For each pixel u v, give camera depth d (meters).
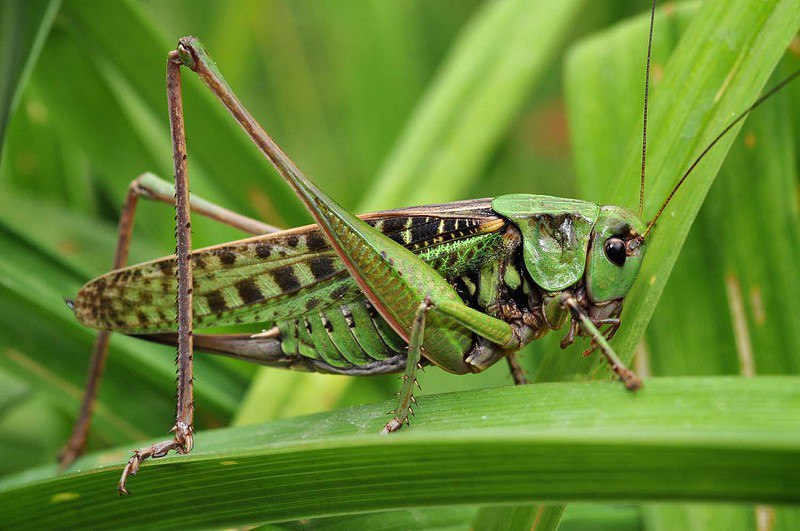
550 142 0.30
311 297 0.20
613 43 0.22
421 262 0.20
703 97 0.20
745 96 0.20
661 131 0.20
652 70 0.21
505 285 0.21
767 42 0.20
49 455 0.23
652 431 0.18
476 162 0.23
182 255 0.20
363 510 0.19
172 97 0.20
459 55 0.24
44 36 0.21
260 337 0.21
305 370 0.21
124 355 0.22
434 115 0.23
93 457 0.21
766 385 0.18
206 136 0.22
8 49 0.21
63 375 0.22
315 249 0.20
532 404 0.19
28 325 0.22
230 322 0.20
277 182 0.23
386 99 0.26
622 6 0.26
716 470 0.17
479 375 0.23
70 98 0.23
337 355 0.20
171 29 0.30
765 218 0.20
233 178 0.23
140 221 0.24
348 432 0.19
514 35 0.24
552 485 0.18
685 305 0.21
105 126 0.23
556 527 0.19
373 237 0.20
